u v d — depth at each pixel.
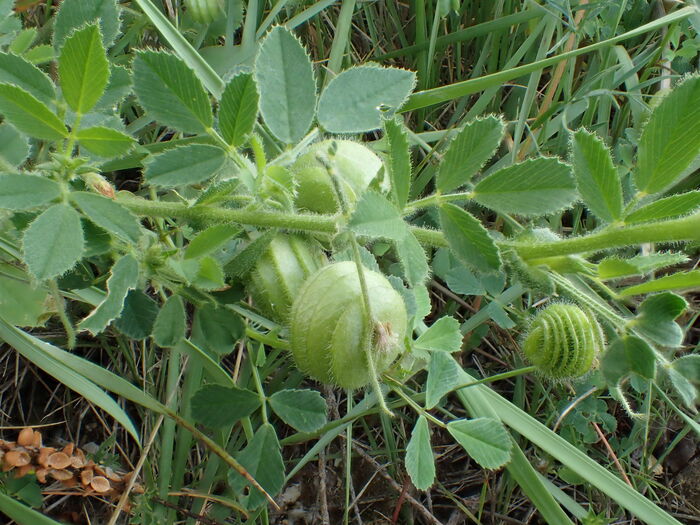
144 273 0.11
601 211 0.09
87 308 0.15
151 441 0.13
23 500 0.13
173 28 0.14
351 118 0.11
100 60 0.09
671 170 0.09
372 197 0.09
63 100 0.10
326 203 0.11
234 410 0.12
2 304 0.12
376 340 0.10
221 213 0.11
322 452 0.15
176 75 0.10
